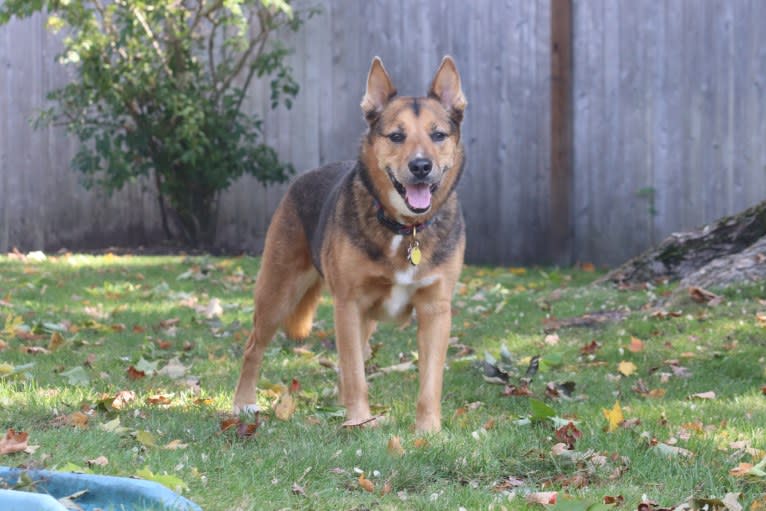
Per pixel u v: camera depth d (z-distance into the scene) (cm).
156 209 1223
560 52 1100
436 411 500
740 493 388
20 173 1217
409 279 500
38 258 1070
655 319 734
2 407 498
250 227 1216
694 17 1077
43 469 381
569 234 1124
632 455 442
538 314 807
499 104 1140
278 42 1134
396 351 703
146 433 446
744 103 1068
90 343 690
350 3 1166
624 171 1109
